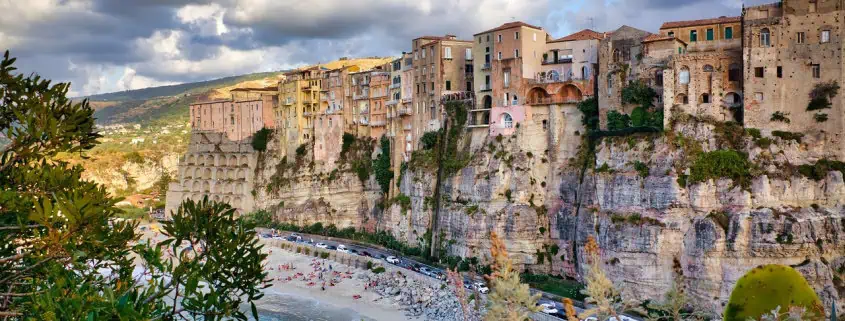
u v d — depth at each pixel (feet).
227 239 128.88
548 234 402.11
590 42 416.05
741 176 318.65
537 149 418.10
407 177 495.82
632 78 370.94
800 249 302.04
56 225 119.14
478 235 412.57
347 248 495.41
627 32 380.17
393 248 492.54
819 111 322.96
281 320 370.53
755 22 333.01
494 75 438.81
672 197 327.88
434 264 436.35
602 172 363.15
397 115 522.06
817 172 316.19
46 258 117.39
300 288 429.79
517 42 429.79
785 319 92.12
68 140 129.49
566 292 356.59
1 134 134.51
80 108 133.80
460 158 451.12
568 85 415.03
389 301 392.06
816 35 323.57
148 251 134.51
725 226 313.32
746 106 332.80
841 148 319.06
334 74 595.88
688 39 368.07
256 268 130.41
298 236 553.23
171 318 122.72
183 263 127.13
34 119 125.49
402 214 492.13
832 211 310.65
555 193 404.57
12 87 128.26
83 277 131.13
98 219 121.49
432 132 484.33
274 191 611.47
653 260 329.11
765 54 331.36
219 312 124.47
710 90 343.46
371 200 545.85
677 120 345.10
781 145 323.16
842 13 319.27
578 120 406.41
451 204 442.09
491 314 80.64
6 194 121.60
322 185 577.02
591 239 92.43
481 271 396.98
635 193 342.44
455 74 487.61
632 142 356.38
